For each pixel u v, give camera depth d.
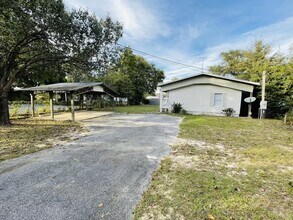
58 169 3.64
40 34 7.83
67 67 10.65
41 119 11.36
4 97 8.77
